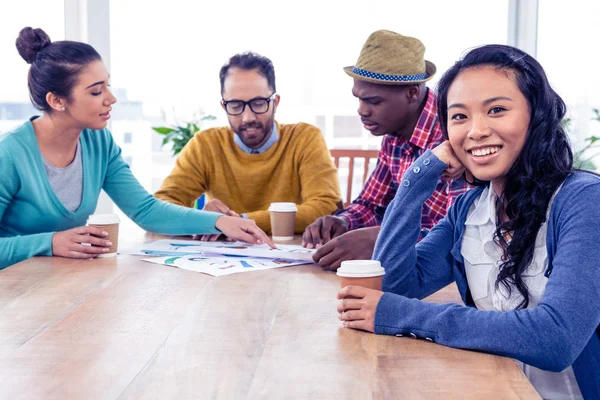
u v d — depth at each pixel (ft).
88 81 6.39
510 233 4.13
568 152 4.02
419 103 7.27
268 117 8.16
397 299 3.69
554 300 3.36
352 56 11.51
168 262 5.65
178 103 11.67
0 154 6.28
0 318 3.96
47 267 5.44
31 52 6.40
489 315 3.43
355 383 2.91
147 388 2.85
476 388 2.86
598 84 11.22
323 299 4.42
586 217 3.57
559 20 11.27
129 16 11.49
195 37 11.58
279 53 11.56
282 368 3.10
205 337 3.58
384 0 11.36
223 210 7.33
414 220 4.35
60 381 2.93
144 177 11.87
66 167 6.74
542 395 4.33
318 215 7.70
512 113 3.83
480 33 11.32
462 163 4.27
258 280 5.01
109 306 4.23
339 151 9.53
